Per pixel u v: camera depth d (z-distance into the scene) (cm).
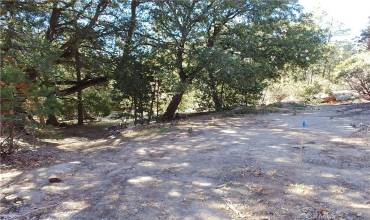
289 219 454
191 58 1605
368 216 450
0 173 763
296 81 2302
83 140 1352
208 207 505
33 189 621
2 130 905
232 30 1738
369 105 1442
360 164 647
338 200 500
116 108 1941
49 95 974
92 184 633
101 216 497
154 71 1712
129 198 554
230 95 1938
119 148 940
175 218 477
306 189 544
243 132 1016
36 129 987
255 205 501
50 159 890
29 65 1170
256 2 1622
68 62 1767
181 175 651
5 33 1225
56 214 511
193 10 1623
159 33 1719
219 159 733
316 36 1878
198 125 1220
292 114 1377
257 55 1692
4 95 841
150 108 1775
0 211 532
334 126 1027
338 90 2247
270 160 700
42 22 1470
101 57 1758
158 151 855
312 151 748
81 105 2067
